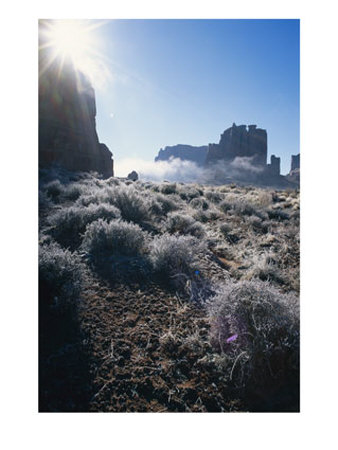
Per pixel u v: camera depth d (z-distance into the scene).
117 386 2.57
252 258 6.09
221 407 2.52
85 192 10.33
